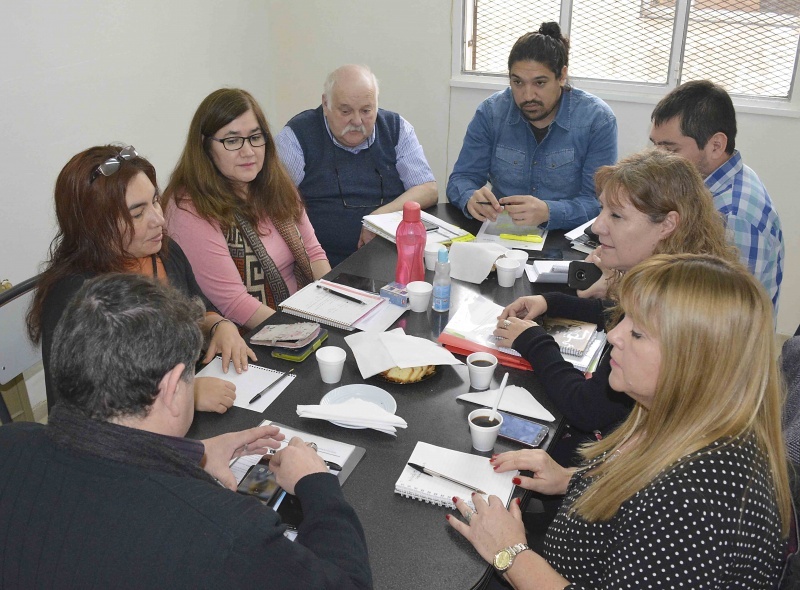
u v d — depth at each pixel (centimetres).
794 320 361
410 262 206
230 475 127
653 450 99
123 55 304
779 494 98
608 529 103
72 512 87
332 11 394
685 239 152
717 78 344
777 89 334
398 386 161
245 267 227
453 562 113
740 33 332
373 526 121
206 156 217
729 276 97
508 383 164
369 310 191
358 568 98
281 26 408
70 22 273
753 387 95
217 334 179
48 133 271
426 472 132
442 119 398
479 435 137
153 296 97
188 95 353
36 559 86
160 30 324
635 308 101
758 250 195
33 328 169
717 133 192
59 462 90
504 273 207
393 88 399
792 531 102
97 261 166
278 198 232
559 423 151
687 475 92
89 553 84
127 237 167
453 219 269
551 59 253
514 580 110
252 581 84
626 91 359
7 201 256
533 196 278
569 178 280
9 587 88
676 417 99
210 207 216
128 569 83
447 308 195
